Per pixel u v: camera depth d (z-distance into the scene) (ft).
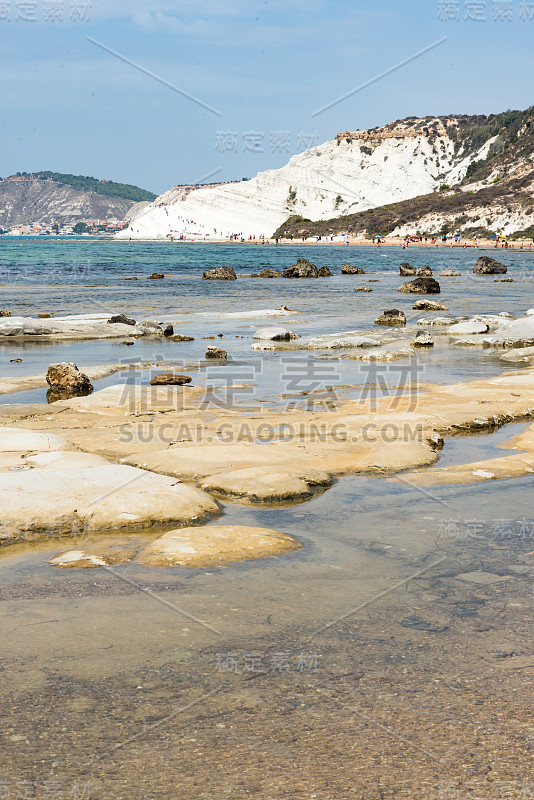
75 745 10.41
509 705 11.37
